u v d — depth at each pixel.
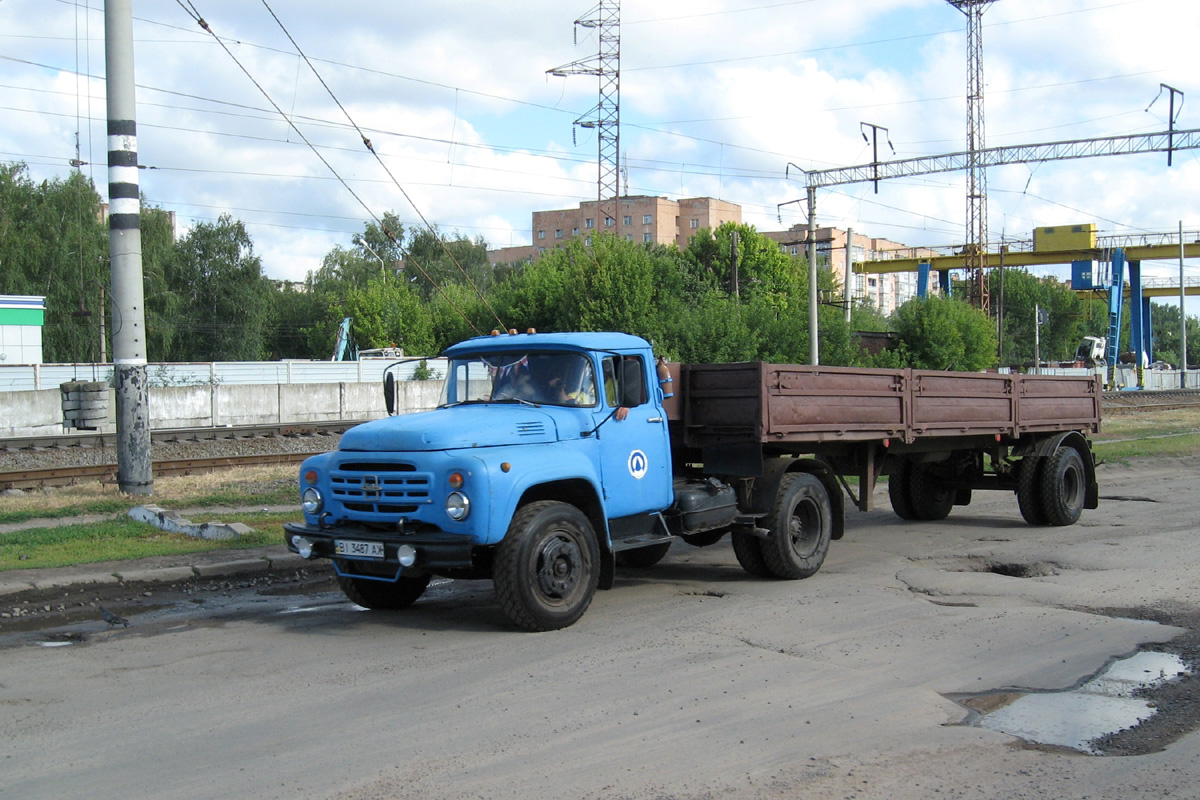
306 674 6.24
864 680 5.97
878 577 9.42
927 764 4.64
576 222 108.12
